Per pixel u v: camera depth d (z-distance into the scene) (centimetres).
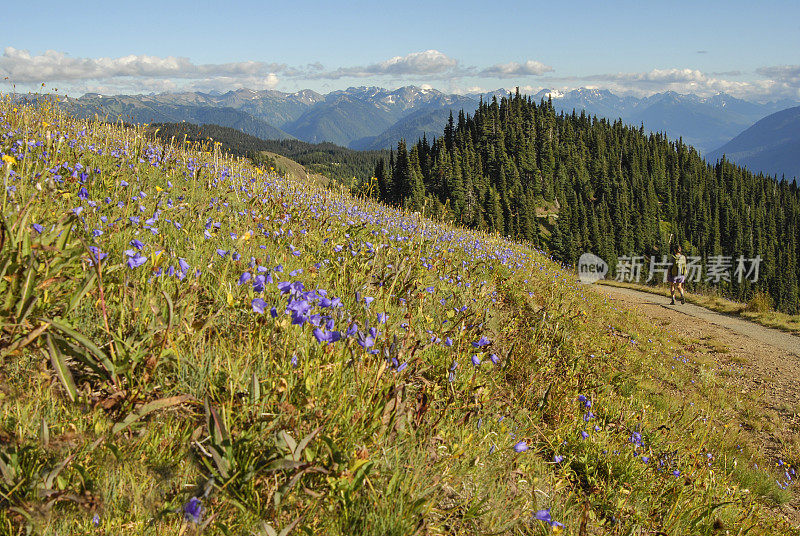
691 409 843
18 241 257
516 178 15212
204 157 1082
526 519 284
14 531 168
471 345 390
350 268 498
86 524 179
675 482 477
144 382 244
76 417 218
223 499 205
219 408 242
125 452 213
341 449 249
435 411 337
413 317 447
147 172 748
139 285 322
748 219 16012
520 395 479
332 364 283
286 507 218
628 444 506
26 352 244
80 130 852
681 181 18550
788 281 13088
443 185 13212
